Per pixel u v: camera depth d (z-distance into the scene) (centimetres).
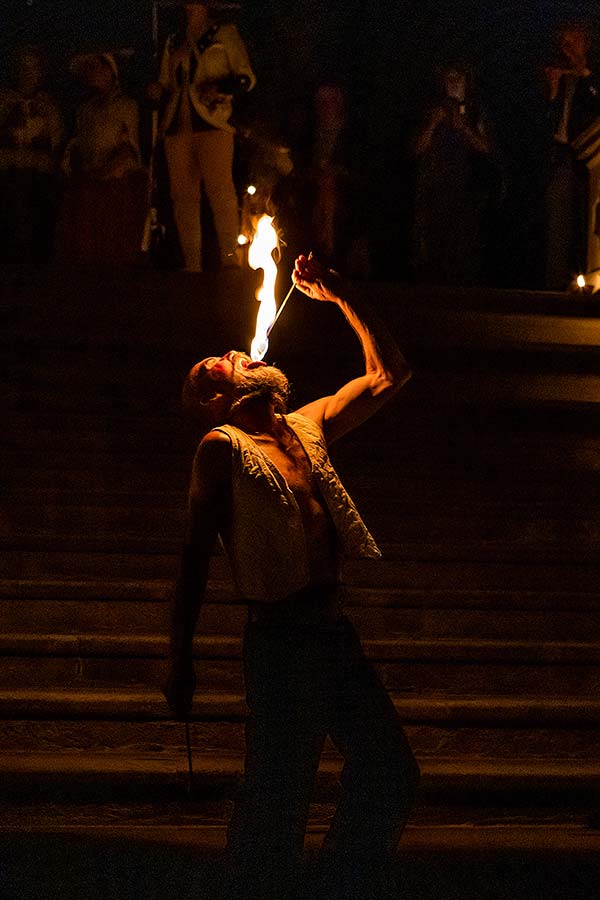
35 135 1334
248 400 434
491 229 1633
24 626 702
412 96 1723
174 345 1037
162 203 1377
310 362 1029
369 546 431
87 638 666
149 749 624
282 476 418
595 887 480
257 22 1716
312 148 1386
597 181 1320
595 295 1179
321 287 463
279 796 404
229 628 709
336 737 414
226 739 628
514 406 977
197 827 571
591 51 1588
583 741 643
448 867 508
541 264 1648
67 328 1069
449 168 1373
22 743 621
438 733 637
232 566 420
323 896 402
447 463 900
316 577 421
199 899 441
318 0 1722
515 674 682
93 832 555
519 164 1683
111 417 915
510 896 466
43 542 763
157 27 1590
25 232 1324
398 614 719
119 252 1280
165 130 1258
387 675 675
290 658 410
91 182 1284
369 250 1584
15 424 907
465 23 1769
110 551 765
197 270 1263
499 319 1130
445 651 679
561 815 597
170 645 422
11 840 534
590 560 786
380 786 405
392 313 1120
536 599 732
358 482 861
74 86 1731
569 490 878
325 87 1393
